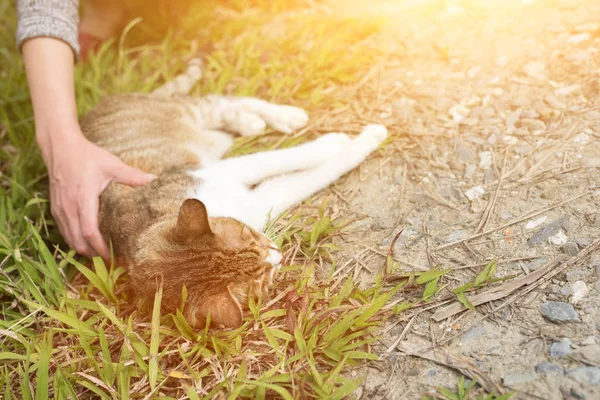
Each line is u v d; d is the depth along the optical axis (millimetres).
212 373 919
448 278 967
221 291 933
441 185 1080
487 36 1276
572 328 880
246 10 1509
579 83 1150
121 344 969
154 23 1493
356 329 932
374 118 1206
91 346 960
